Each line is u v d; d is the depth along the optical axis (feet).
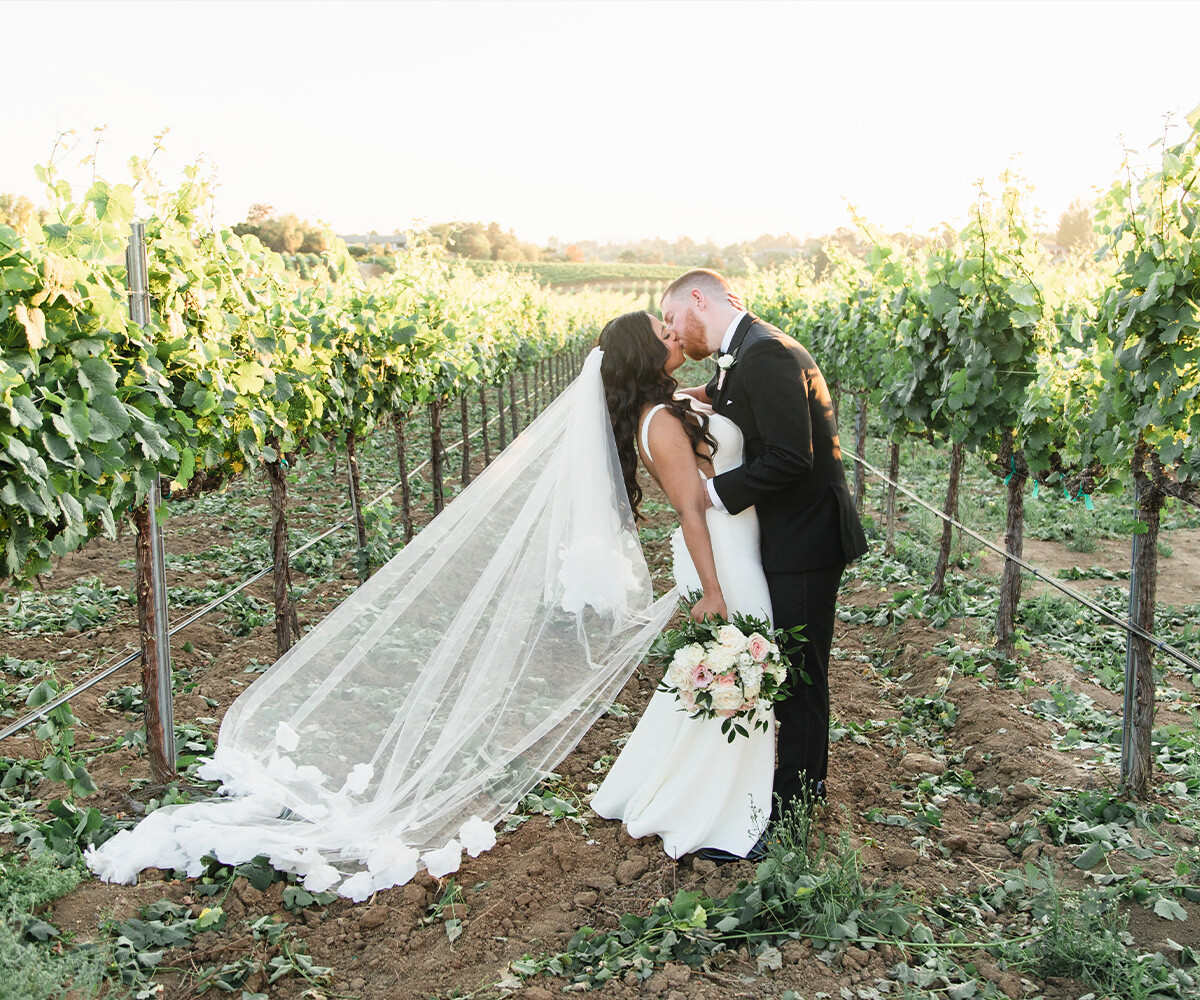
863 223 23.35
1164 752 14.01
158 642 12.47
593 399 11.57
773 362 10.74
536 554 12.16
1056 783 12.94
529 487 12.45
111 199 11.27
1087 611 21.25
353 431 23.39
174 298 12.94
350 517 31.24
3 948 8.43
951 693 16.67
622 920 9.85
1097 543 28.84
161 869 10.68
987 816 12.60
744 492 10.75
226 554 25.94
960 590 22.00
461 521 12.55
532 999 8.63
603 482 11.71
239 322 15.08
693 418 11.17
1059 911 9.56
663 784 11.60
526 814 12.48
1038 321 18.04
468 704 11.95
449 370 28.94
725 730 10.62
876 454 44.60
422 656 12.10
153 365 11.78
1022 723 14.89
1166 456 11.59
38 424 8.86
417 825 11.37
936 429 21.90
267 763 11.55
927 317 20.25
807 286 52.75
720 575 11.38
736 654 10.44
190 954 9.22
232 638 19.80
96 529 11.01
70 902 9.93
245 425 14.75
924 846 11.62
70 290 9.81
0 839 11.14
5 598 20.80
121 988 8.62
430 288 28.89
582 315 93.04
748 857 11.14
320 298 21.83
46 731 11.89
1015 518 18.42
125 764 13.47
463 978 9.18
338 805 11.25
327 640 12.39
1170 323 11.42
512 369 45.73
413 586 12.45
